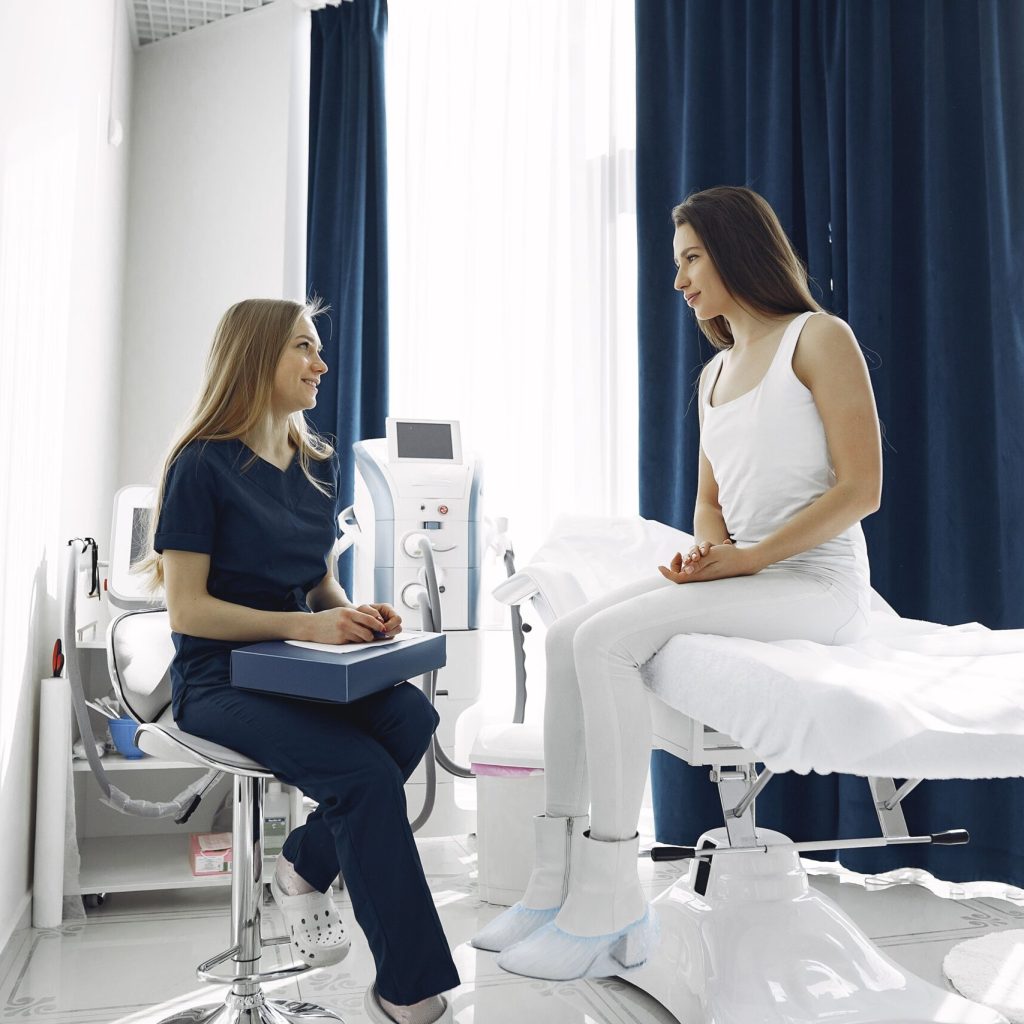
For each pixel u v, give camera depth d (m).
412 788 2.75
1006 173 2.54
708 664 1.31
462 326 3.32
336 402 3.29
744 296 1.64
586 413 3.15
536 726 2.43
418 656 1.57
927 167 2.63
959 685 1.19
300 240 3.49
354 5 3.40
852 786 2.57
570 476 3.19
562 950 1.43
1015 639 1.56
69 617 2.10
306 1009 1.63
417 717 1.57
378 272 3.30
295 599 1.69
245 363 1.69
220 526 1.63
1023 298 2.52
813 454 1.55
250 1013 1.52
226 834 2.46
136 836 2.67
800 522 1.46
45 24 2.09
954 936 2.12
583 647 1.45
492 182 3.33
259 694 1.48
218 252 3.46
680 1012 1.59
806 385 1.56
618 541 2.15
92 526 2.80
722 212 1.65
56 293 2.23
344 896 2.36
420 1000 1.33
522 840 2.28
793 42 2.86
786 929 1.55
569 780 1.59
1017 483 2.49
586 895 1.44
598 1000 1.76
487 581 3.19
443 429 2.89
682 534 2.14
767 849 1.47
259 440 1.71
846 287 2.74
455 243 3.36
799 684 1.13
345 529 2.89
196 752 1.42
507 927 1.59
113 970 1.90
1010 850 2.44
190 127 3.53
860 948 1.54
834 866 2.65
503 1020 1.68
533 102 3.28
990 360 2.57
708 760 1.56
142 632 1.70
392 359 3.39
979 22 2.60
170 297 3.47
